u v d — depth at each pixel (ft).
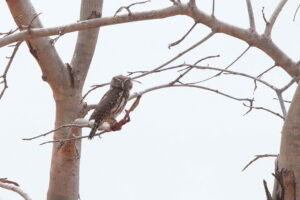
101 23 37.96
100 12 51.83
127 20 38.58
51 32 37.06
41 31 36.83
